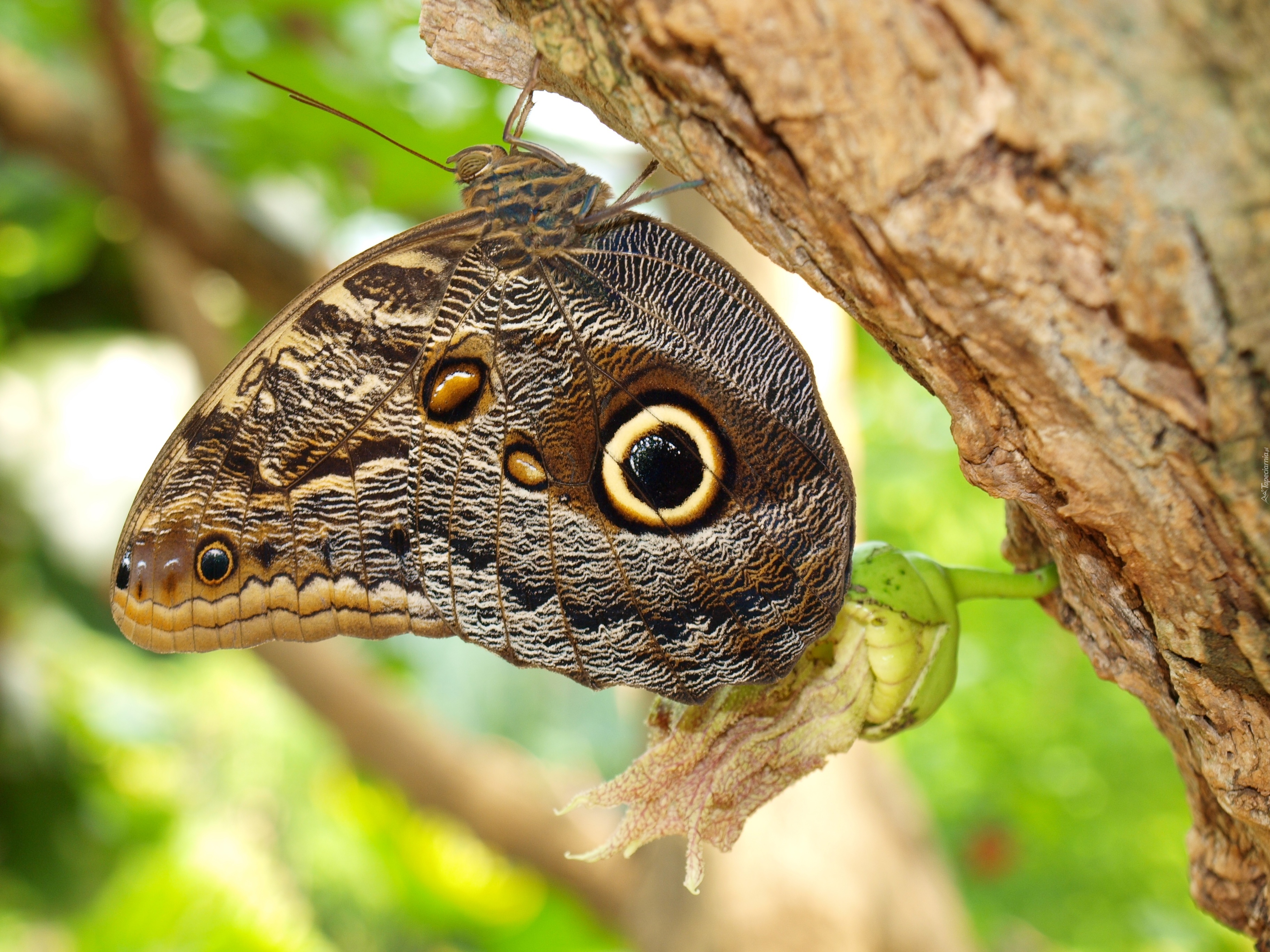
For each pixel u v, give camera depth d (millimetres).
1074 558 311
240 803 951
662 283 331
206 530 338
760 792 342
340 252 670
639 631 336
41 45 681
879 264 290
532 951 905
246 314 856
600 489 334
